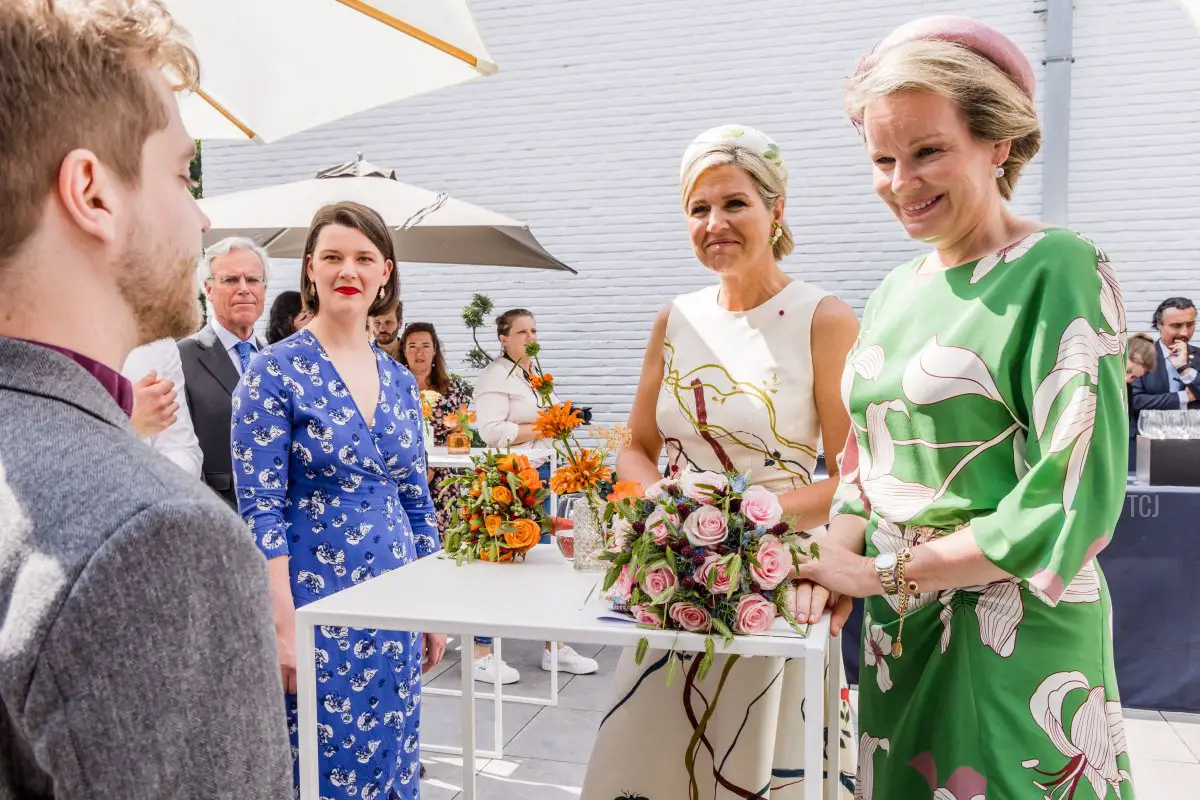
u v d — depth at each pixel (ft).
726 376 6.20
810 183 27.63
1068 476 3.92
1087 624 4.28
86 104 2.05
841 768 6.70
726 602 4.31
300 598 6.82
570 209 29.58
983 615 4.34
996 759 4.23
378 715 6.91
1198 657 12.57
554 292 29.78
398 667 7.08
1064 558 3.84
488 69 6.49
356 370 7.30
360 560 6.92
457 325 30.48
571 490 5.69
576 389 29.81
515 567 5.90
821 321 6.05
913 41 4.41
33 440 1.90
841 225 27.50
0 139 1.95
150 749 1.74
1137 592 12.77
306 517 6.92
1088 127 25.70
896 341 4.75
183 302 2.36
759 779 5.70
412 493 7.72
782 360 6.08
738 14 27.94
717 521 4.33
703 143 5.98
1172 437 13.39
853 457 5.32
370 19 6.61
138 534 1.76
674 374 6.42
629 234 29.22
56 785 1.73
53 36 2.01
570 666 15.19
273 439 6.76
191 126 7.80
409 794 7.28
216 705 1.83
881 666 4.82
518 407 16.40
